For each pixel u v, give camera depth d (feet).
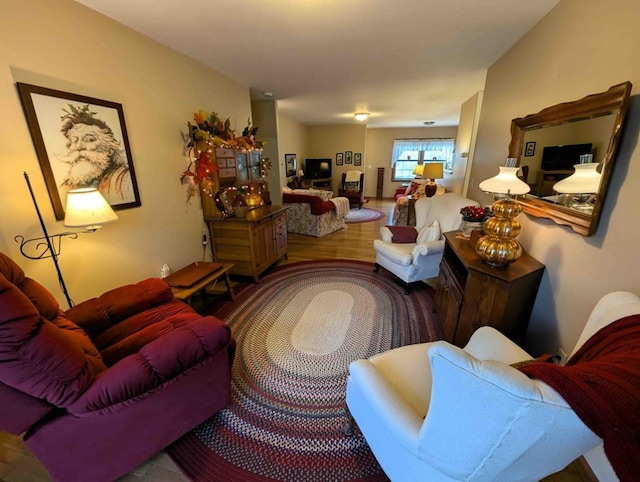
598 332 2.95
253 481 3.85
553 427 1.82
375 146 29.84
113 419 3.34
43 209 5.03
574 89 4.85
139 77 6.73
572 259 4.71
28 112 4.69
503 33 6.77
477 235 6.88
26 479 3.86
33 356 2.65
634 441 1.66
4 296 2.59
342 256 12.99
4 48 4.37
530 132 6.19
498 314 5.11
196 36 6.88
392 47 7.64
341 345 6.68
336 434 4.50
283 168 21.27
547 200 5.43
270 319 7.77
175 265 8.41
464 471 2.30
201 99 8.92
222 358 4.32
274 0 5.34
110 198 6.24
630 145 3.57
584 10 4.58
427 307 8.36
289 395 5.28
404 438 2.70
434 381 2.09
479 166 10.14
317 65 9.07
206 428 4.62
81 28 5.42
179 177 8.31
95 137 5.79
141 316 5.24
